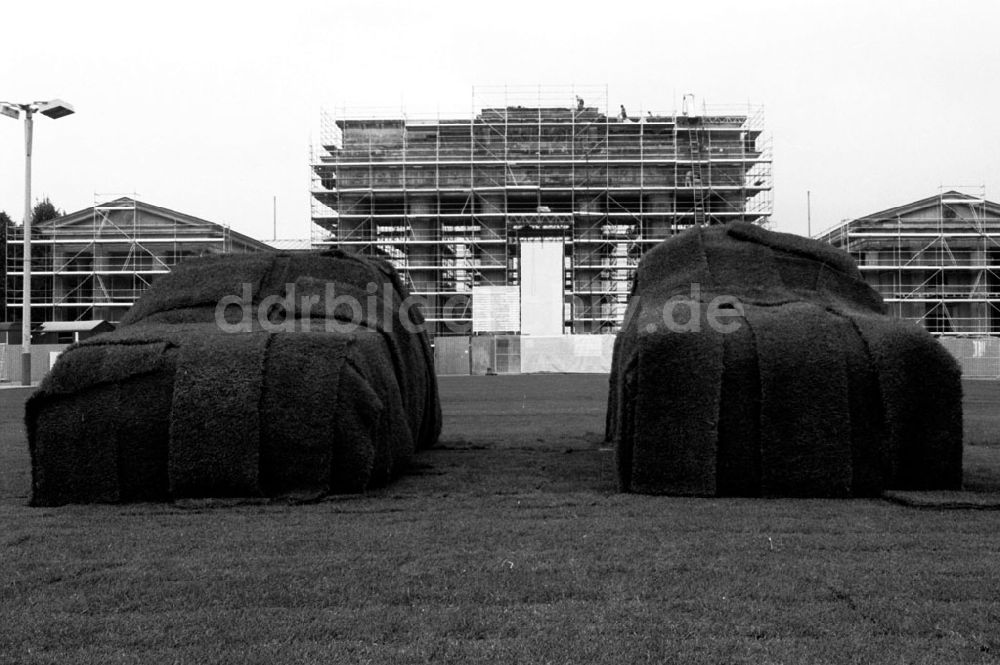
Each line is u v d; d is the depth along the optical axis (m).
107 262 57.22
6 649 4.37
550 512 7.81
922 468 8.58
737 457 8.62
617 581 5.46
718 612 4.85
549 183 57.31
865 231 53.31
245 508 8.07
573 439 14.11
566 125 58.78
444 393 28.02
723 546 6.37
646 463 8.77
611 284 56.28
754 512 7.68
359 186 57.56
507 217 56.22
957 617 4.73
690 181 56.72
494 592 5.23
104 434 8.51
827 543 6.46
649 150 57.56
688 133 57.81
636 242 55.69
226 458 8.32
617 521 7.34
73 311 57.09
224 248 56.25
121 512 7.95
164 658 4.21
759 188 55.69
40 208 77.56
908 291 53.31
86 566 5.93
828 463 8.48
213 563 5.98
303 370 8.70
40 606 5.05
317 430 8.56
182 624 4.70
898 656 4.22
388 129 59.66
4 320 66.62
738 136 58.59
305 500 8.30
